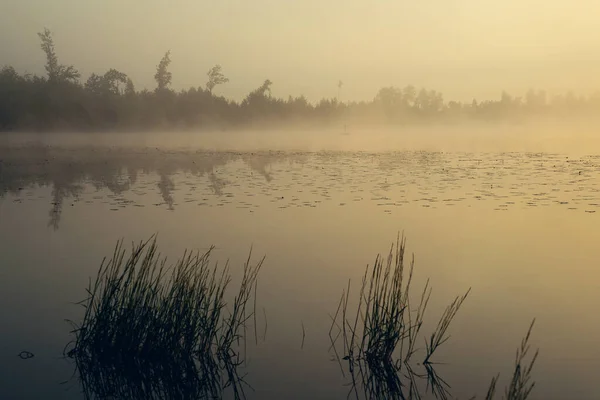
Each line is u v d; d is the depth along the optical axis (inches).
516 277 377.1
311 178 909.2
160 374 260.2
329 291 351.9
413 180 864.3
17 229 534.0
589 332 290.2
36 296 350.3
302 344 282.7
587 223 535.5
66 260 425.7
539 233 499.2
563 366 255.9
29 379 253.1
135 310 279.0
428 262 413.4
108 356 273.6
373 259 422.6
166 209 634.8
